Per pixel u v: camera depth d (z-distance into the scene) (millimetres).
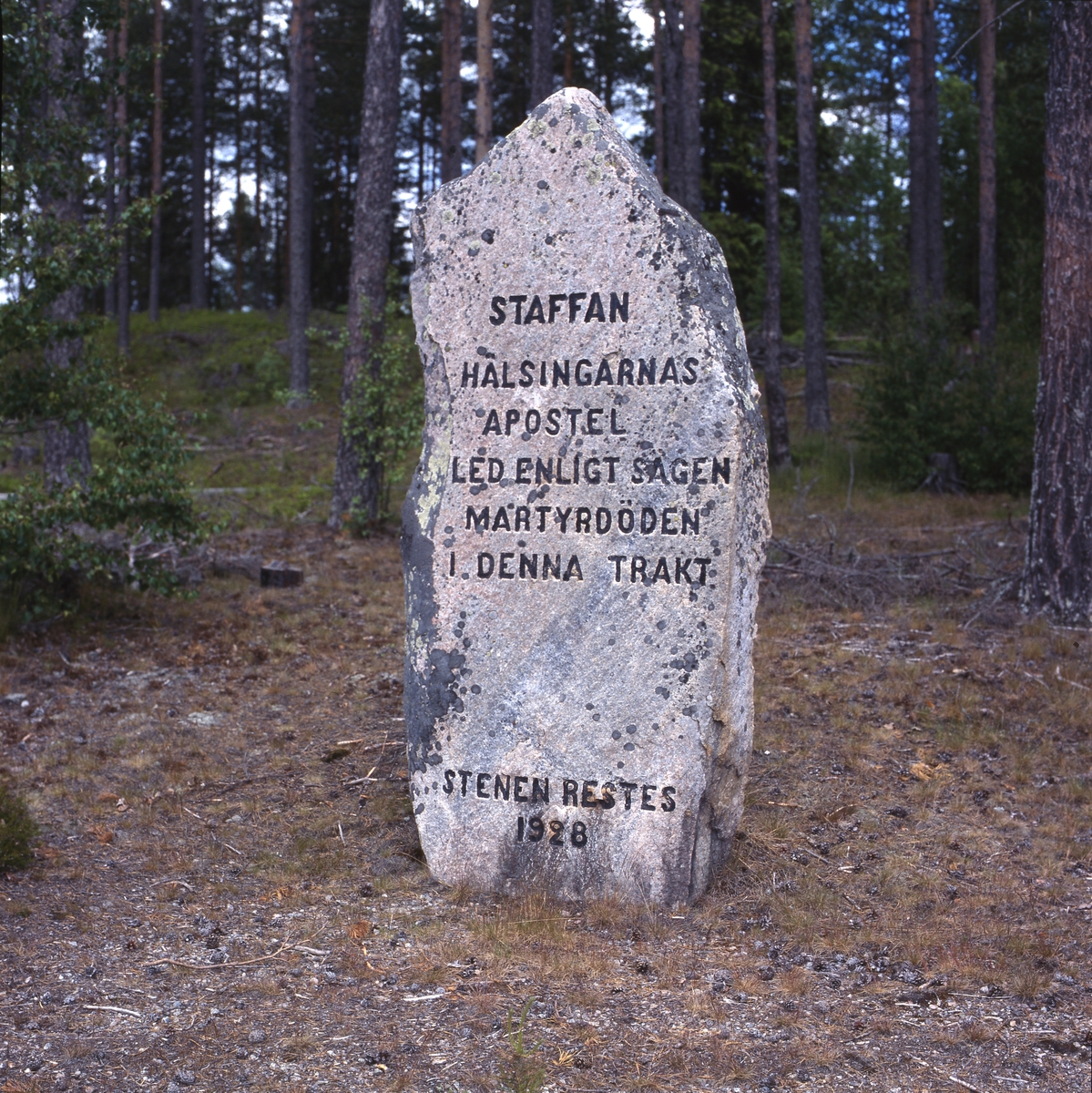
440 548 5484
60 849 5777
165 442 9531
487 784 5410
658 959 4703
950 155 32781
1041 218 30109
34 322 9250
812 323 22469
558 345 5328
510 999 4348
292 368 27766
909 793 6566
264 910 5172
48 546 9039
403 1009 4250
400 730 7605
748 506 5223
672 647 5156
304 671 8906
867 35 37312
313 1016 4184
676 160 25609
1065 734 7434
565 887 5328
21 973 4449
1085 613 9812
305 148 27641
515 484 5375
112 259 9609
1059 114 9820
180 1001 4273
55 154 10344
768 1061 3898
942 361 19031
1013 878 5520
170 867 5609
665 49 32438
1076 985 4496
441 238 5516
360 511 14602
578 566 5285
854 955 4770
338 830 6145
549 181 5348
